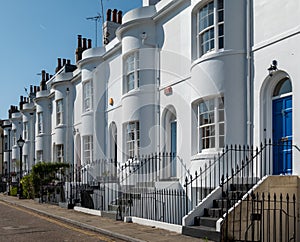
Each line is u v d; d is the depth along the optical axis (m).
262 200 8.73
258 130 11.27
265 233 9.02
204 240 9.02
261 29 11.32
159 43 16.17
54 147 29.44
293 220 9.30
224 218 8.68
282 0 10.61
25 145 37.16
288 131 10.73
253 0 11.67
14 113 42.00
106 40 22.23
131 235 9.96
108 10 22.64
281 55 10.56
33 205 19.72
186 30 14.35
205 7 13.12
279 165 10.94
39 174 23.86
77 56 27.67
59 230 11.72
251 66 11.66
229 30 12.14
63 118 26.97
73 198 18.91
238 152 11.71
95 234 10.85
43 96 31.52
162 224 10.95
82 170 20.36
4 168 47.50
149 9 16.66
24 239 10.26
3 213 16.86
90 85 22.02
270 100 11.29
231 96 11.96
